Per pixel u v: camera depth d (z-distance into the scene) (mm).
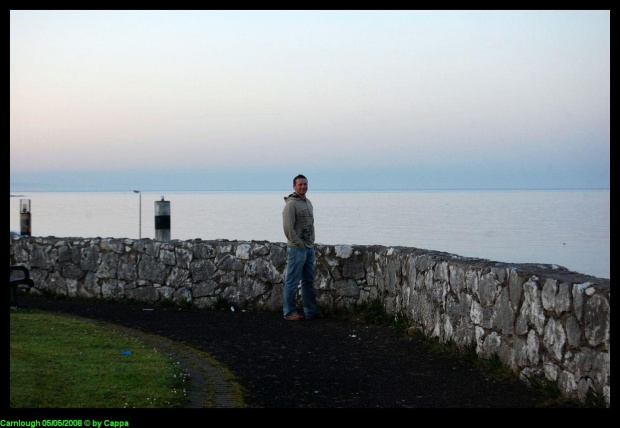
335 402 5797
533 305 6086
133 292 11391
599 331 5172
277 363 7254
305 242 10055
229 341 8414
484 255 21422
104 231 32125
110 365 6621
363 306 10242
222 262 10992
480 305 7078
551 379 5793
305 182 10109
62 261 11867
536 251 23031
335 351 7855
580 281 5570
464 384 6305
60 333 8078
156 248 11305
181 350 7789
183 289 11094
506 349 6539
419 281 8680
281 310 10703
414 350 7859
